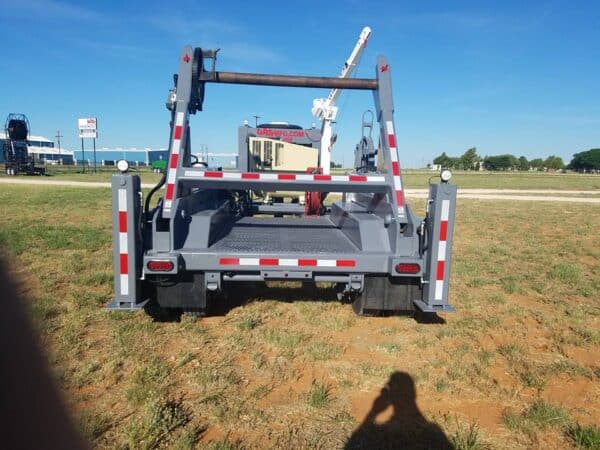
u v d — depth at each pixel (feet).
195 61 15.12
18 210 46.60
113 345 12.61
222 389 10.44
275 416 9.44
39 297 16.28
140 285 12.69
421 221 13.51
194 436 8.57
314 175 13.76
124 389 10.28
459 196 93.30
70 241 28.19
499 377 11.56
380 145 15.52
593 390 11.01
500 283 21.24
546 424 9.35
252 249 13.65
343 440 8.65
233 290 18.29
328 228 19.29
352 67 42.24
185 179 13.46
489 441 8.80
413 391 10.66
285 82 15.80
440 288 12.87
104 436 8.54
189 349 12.56
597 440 8.62
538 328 15.26
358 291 13.96
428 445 8.55
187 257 12.81
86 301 16.06
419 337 13.94
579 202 77.87
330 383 10.93
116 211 11.96
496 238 35.96
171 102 14.87
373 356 12.54
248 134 37.63
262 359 12.09
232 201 24.59
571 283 21.36
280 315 15.60
